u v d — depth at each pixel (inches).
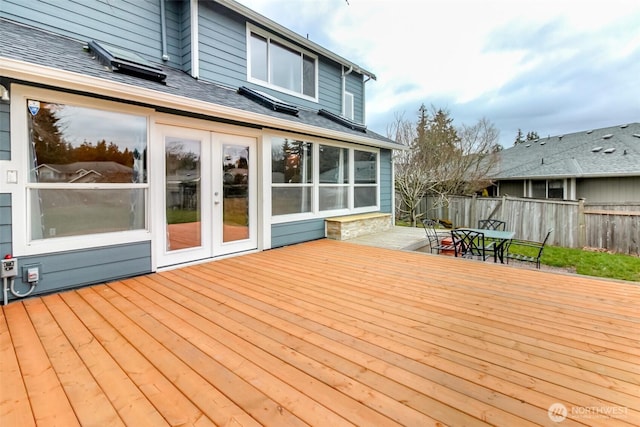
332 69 345.4
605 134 538.9
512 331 97.3
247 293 132.6
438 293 132.7
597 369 76.6
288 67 296.0
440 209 459.8
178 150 174.4
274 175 227.9
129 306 117.6
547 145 621.0
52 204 131.0
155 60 222.1
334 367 77.5
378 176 342.3
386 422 59.0
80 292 133.2
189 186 180.4
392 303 121.3
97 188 143.1
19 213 122.1
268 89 276.8
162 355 83.2
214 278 154.3
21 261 123.0
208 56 234.4
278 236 231.8
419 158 495.5
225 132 195.8
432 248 263.0
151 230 161.2
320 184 268.4
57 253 132.1
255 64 267.4
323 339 92.1
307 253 212.5
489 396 66.6
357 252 216.1
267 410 62.4
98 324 102.0
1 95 114.8
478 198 398.6
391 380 72.2
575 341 90.8
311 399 65.7
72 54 148.9
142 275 158.6
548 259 268.7
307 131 230.1
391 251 219.3
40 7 172.7
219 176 195.3
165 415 61.4
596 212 292.5
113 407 63.7
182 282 147.6
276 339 92.0
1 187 118.3
